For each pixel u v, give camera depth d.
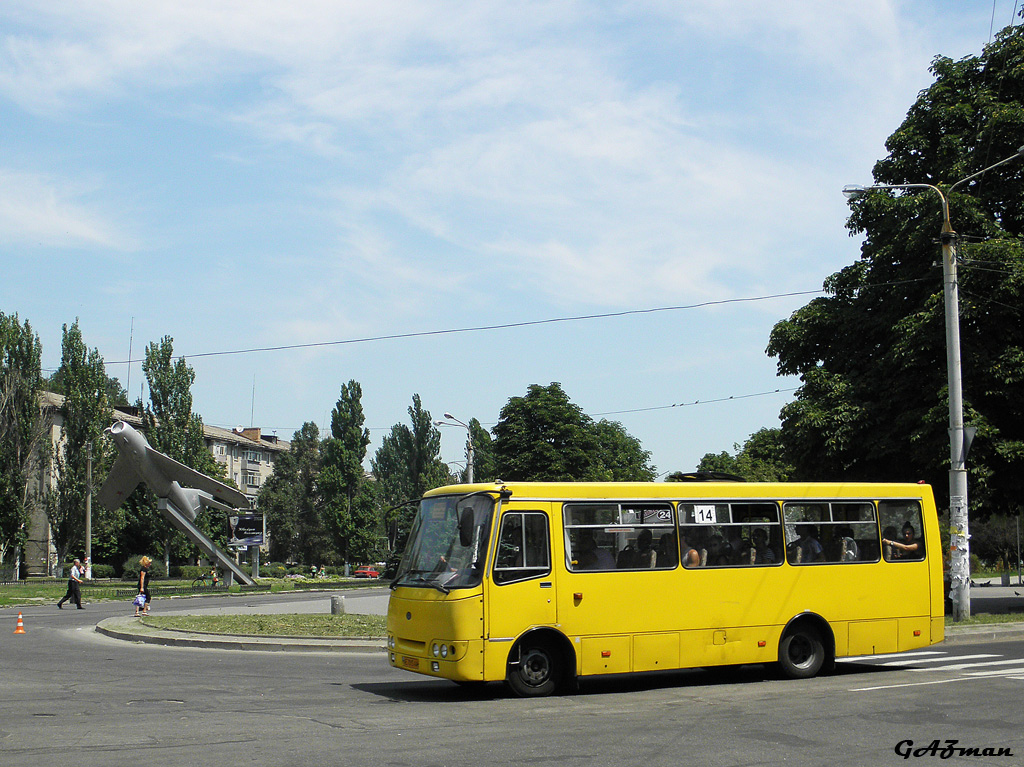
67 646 19.98
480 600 12.00
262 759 8.04
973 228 24.73
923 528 15.33
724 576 13.61
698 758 8.20
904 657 16.94
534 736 9.27
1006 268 22.92
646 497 13.35
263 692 12.68
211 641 19.56
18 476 64.19
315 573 79.75
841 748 8.64
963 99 26.67
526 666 12.31
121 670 15.29
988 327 23.83
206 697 12.07
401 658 12.68
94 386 67.19
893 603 14.82
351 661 17.09
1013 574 65.62
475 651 11.88
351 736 9.23
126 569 69.50
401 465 91.56
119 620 26.11
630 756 8.28
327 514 85.00
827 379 26.06
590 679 14.48
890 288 26.08
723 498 13.90
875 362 25.59
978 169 25.30
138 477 52.03
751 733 9.41
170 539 72.06
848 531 14.73
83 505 65.56
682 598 13.25
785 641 13.95
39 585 55.00
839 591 14.44
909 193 26.70
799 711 10.80
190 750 8.43
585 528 12.88
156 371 70.69
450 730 9.61
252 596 43.97
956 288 21.23
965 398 23.67
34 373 65.81
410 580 12.77
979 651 17.56
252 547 58.84
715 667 14.94
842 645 14.38
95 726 9.72
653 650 12.95
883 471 26.25
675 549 13.39
